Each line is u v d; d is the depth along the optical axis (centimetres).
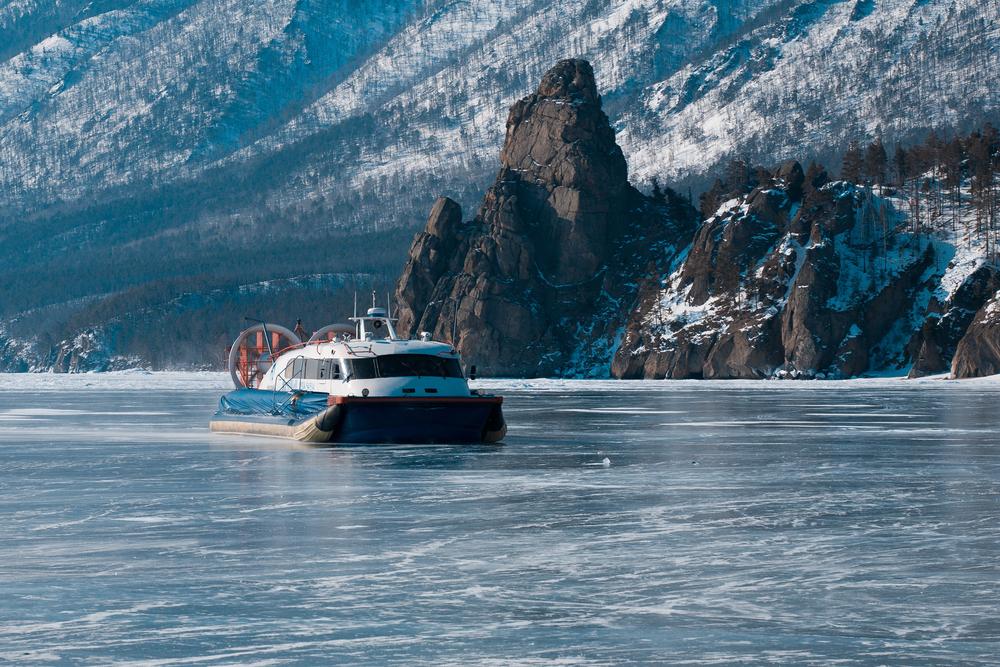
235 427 14250
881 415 17350
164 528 6384
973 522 6431
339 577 5044
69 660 3809
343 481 8650
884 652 3881
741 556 5472
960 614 4375
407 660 3816
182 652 3909
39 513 7012
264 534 6150
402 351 12838
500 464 9938
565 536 6047
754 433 13562
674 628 4197
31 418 18412
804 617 4341
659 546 5731
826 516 6688
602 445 11956
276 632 4150
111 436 13975
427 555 5528
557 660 3816
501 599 4638
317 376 13350
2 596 4694
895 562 5309
